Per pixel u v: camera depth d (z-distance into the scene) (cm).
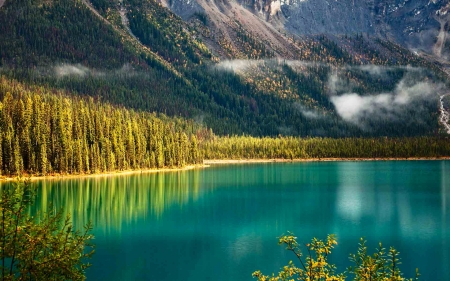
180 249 6412
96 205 9781
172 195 11850
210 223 8288
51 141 15062
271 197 11831
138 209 9644
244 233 7488
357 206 10375
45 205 9144
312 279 2902
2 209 2355
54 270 2386
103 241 6819
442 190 13312
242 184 14800
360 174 18750
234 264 5719
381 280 2830
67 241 2473
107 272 5344
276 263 5769
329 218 8862
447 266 5625
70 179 14238
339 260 5844
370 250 6303
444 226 8062
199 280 5094
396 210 9781
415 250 6369
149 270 5462
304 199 11500
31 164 14150
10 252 2359
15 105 15088
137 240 6912
